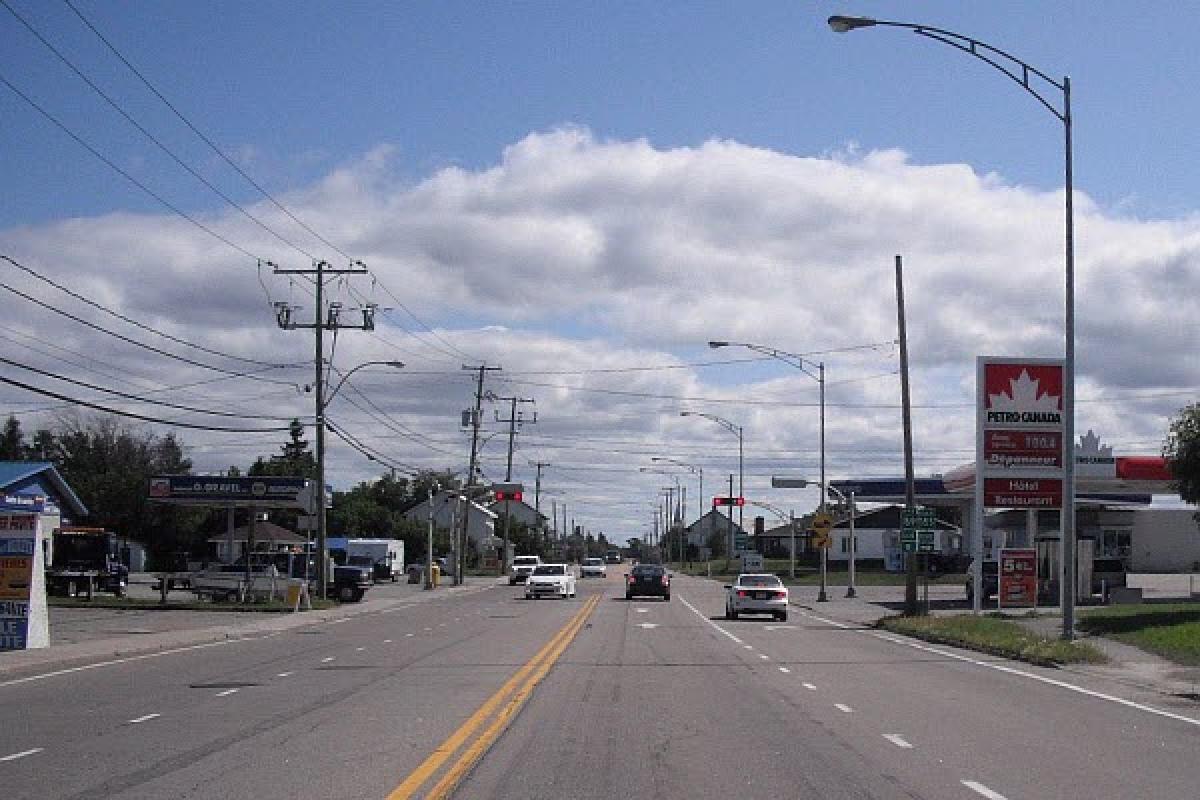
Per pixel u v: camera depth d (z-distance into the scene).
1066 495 28.23
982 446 40.69
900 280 41.72
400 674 22.28
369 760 12.70
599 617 43.97
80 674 22.69
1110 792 11.24
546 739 14.27
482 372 85.19
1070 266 28.19
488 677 21.64
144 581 75.69
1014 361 40.69
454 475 120.56
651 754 13.24
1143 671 23.27
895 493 77.00
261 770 12.13
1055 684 21.27
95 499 87.31
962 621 34.84
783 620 43.72
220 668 23.83
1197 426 36.72
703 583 93.50
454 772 11.98
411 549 125.12
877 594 65.25
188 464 107.31
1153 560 85.25
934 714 16.89
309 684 20.56
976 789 11.33
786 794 11.05
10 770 12.20
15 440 100.75
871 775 12.04
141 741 14.09
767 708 17.45
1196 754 13.51
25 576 27.11
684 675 22.31
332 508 119.81
